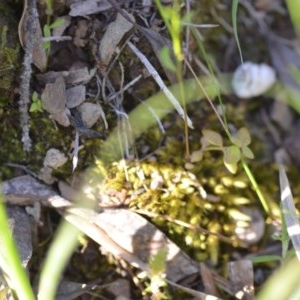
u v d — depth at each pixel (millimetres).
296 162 406
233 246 388
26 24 373
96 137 381
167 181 384
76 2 378
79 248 384
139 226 379
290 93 411
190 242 384
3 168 381
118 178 382
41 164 380
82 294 380
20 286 333
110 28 379
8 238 326
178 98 387
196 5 396
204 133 385
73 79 379
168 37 385
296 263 373
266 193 395
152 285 379
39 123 379
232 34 406
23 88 375
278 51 416
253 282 383
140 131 385
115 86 383
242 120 403
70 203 379
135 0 383
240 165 393
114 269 383
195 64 393
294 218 377
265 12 417
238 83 402
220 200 388
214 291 382
